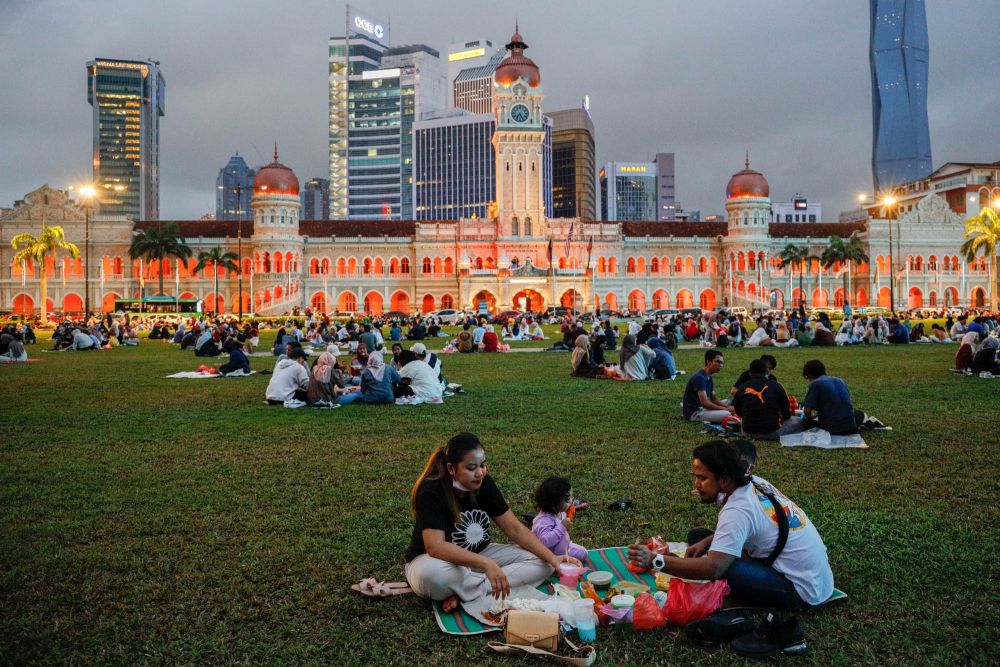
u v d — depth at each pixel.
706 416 17.77
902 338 48.38
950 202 160.50
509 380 28.23
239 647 6.93
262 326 93.38
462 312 94.44
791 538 7.40
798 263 127.94
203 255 113.12
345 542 9.63
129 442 16.09
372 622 7.43
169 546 9.48
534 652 6.71
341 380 22.78
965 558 8.80
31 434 17.06
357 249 131.25
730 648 6.91
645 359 28.28
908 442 15.31
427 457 14.48
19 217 122.75
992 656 6.61
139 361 39.34
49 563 8.90
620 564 8.69
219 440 16.28
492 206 134.75
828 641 6.92
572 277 128.12
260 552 9.26
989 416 18.31
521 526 8.16
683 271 137.62
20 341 39.41
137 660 6.71
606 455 14.55
